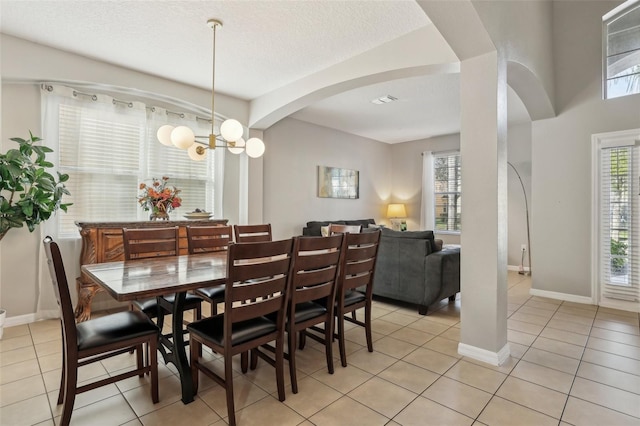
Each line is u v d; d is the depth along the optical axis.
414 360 2.36
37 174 2.75
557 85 3.92
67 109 3.27
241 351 1.70
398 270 3.55
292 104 3.88
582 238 3.79
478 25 2.09
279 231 5.28
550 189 4.00
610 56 3.65
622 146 3.52
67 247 3.27
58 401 1.80
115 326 1.75
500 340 2.33
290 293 1.92
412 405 1.81
